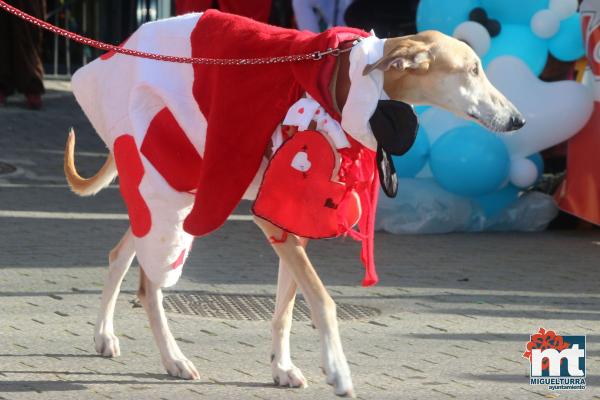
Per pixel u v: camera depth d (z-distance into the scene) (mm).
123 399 5332
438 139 10422
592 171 10516
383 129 4945
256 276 8500
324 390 5625
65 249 9148
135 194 5602
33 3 17328
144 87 5625
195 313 7246
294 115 5113
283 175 5082
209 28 5656
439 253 9719
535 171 10547
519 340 6816
